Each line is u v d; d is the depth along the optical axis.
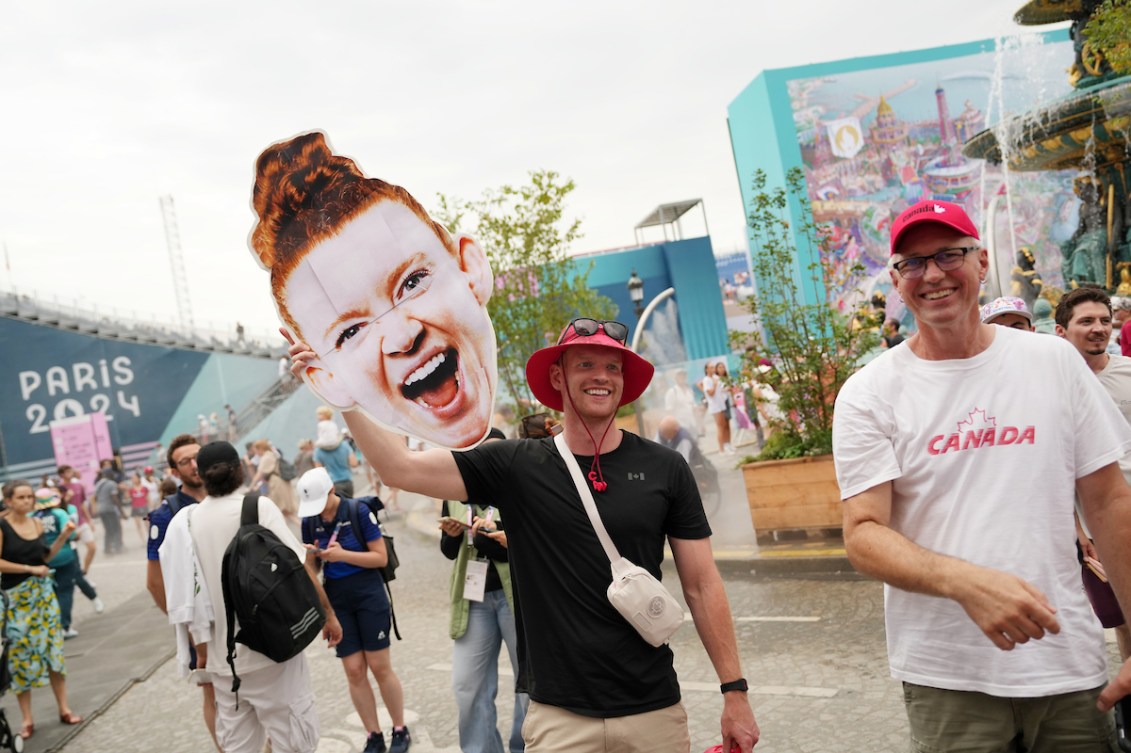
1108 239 17.91
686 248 35.28
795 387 10.61
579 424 3.14
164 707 7.82
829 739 4.97
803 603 7.92
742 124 30.59
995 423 2.48
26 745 7.15
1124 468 3.78
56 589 11.48
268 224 3.03
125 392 46.50
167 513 5.54
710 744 5.19
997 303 5.01
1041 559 2.43
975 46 29.44
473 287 3.13
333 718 6.69
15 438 45.22
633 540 3.01
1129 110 16.06
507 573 4.98
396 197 3.09
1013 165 18.50
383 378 3.06
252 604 4.48
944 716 2.52
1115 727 2.46
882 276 28.34
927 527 2.54
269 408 45.34
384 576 5.82
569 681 2.94
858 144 28.92
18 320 45.69
